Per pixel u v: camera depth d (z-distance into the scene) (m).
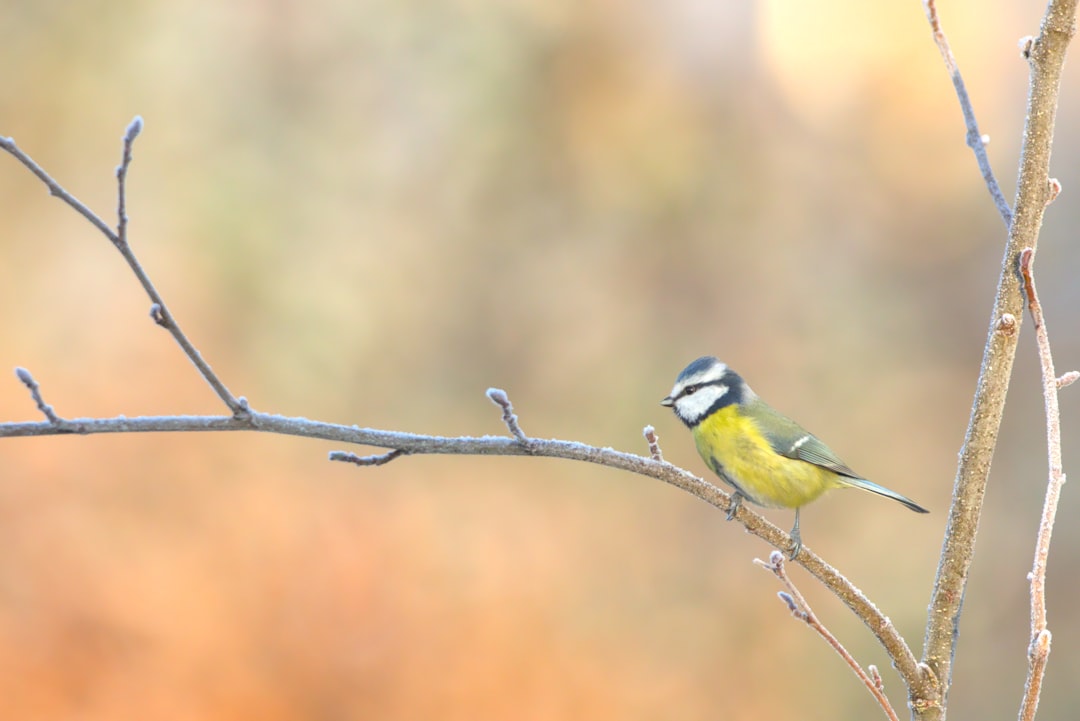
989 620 12.31
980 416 3.62
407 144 16.17
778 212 17.67
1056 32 3.37
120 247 3.45
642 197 16.88
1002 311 3.54
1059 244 17.72
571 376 15.11
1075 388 15.30
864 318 16.52
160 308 3.51
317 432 3.74
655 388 14.98
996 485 14.31
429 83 16.28
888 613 12.13
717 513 13.55
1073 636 12.03
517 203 16.47
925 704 3.68
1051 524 3.33
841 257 17.48
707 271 16.70
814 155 18.73
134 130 3.41
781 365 15.60
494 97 16.45
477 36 16.44
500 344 15.41
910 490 13.91
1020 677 11.56
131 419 3.60
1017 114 20.27
